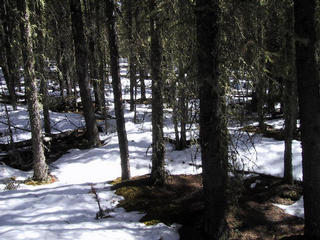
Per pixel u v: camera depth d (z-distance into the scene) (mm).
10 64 15609
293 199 7309
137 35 7008
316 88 4629
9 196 7352
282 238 5402
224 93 4879
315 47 4590
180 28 5258
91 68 17562
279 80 7477
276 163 9008
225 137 4973
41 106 8930
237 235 5727
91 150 11961
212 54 4656
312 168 4812
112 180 8867
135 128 15375
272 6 6125
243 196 7484
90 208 6750
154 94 7422
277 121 13703
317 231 4891
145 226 5922
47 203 6867
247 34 4969
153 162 8062
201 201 7102
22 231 4965
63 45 15445
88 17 14250
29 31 8469
